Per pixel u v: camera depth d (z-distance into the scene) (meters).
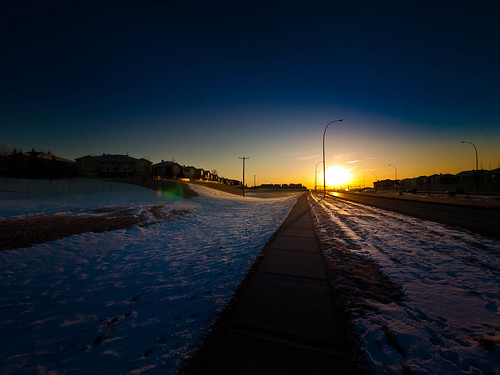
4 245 7.20
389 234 8.61
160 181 43.91
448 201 25.70
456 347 2.45
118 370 2.29
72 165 50.62
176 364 2.30
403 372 2.09
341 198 36.25
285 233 8.89
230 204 28.36
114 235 9.61
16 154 41.69
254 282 4.21
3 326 3.24
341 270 4.82
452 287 4.00
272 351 2.39
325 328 2.77
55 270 5.67
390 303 3.42
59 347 2.74
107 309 3.68
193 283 4.58
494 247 6.64
